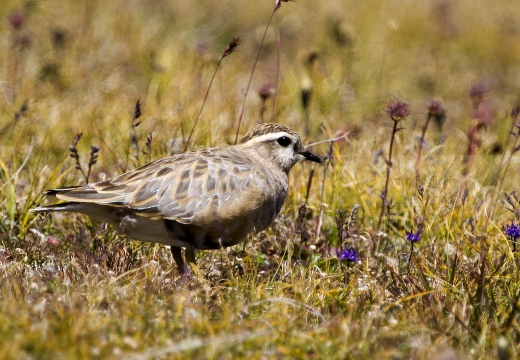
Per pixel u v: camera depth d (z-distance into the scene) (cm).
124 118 1608
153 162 1129
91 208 1074
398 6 2825
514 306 920
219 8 2466
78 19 2148
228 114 1650
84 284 939
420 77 2275
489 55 2703
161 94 1766
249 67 2164
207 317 900
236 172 1110
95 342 810
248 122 1622
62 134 1536
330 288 1050
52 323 834
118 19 2170
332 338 870
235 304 945
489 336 911
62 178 1336
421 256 1160
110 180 1088
